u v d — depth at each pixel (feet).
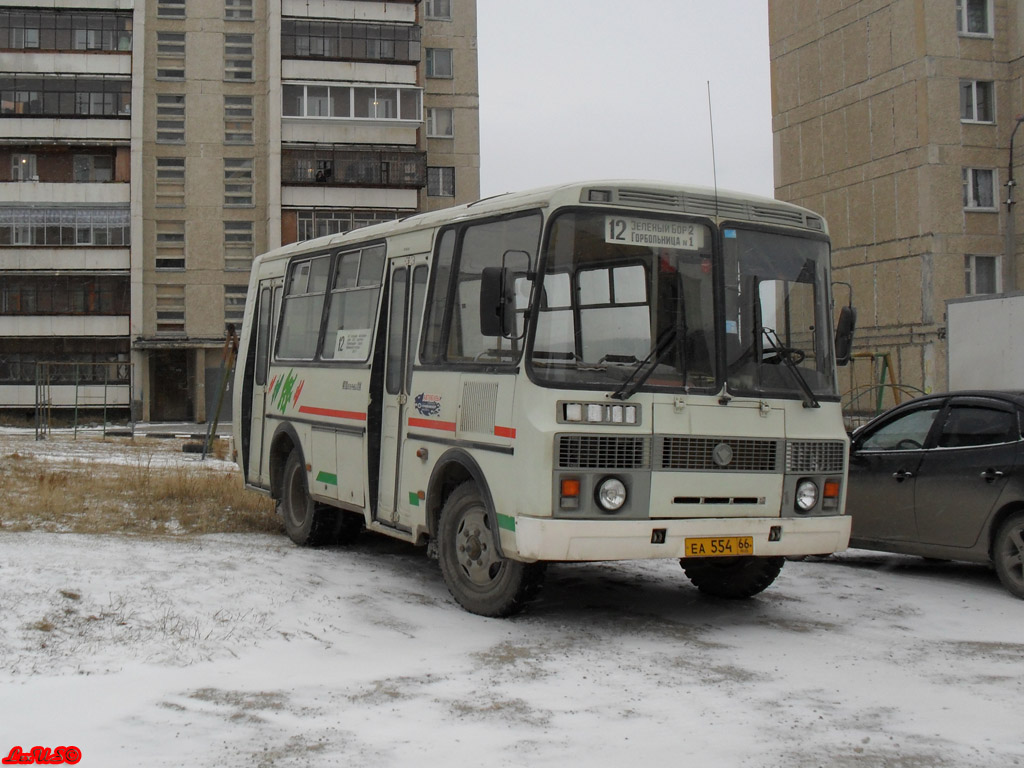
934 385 128.06
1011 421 31.27
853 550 40.09
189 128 172.76
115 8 171.42
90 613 23.43
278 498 39.88
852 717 18.83
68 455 81.35
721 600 29.73
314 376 36.83
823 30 143.74
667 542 24.82
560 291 25.00
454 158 183.52
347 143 175.52
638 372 25.17
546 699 19.62
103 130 169.58
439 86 183.42
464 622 26.00
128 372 173.68
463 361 27.76
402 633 24.54
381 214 176.04
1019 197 129.80
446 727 17.84
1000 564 30.68
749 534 25.85
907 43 131.13
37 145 169.27
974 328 62.49
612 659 22.75
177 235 172.86
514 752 16.66
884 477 33.99
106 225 169.89
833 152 142.51
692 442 25.39
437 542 28.81
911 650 23.99
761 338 26.78
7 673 19.61
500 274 24.70
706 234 26.55
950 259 128.98
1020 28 130.00
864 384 136.36
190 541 35.22
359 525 37.19
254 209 173.88
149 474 54.54
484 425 26.25
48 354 172.96
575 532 23.95
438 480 28.60
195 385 174.50
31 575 25.77
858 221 138.82
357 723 17.93
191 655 21.47
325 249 37.32
